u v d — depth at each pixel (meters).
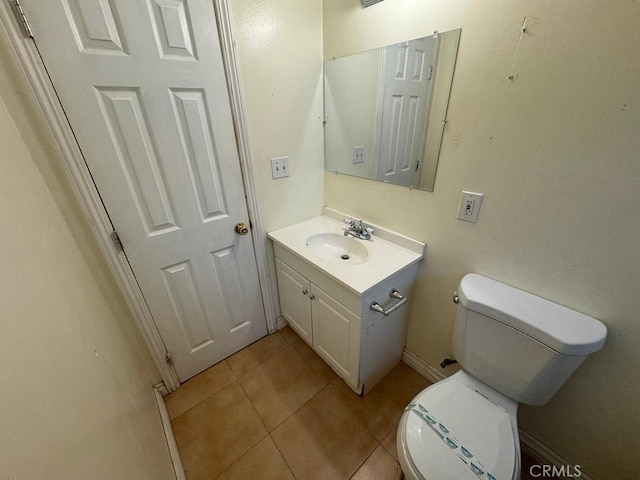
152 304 1.29
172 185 1.18
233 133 1.28
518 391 0.96
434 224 1.24
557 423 1.06
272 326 1.88
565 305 0.93
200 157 1.21
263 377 1.58
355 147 1.49
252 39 1.21
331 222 1.75
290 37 1.32
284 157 1.52
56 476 0.40
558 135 0.81
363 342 1.24
